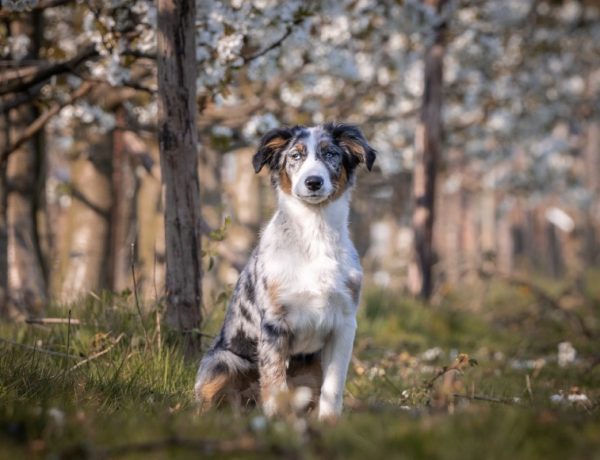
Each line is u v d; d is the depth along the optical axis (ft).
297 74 40.27
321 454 12.41
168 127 23.75
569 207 75.82
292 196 20.29
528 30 52.34
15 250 37.70
